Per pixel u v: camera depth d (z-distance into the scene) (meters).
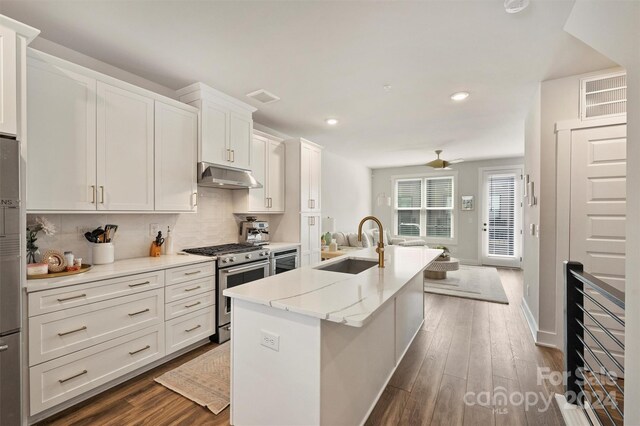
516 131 4.66
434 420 1.84
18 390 1.63
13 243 1.60
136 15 1.93
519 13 1.90
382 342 2.13
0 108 1.60
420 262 2.55
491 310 3.85
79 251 2.40
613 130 2.55
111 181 2.30
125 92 2.40
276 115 3.90
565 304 1.90
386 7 1.86
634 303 1.14
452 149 6.01
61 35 2.15
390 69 2.65
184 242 3.22
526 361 2.54
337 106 3.57
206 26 2.05
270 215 4.37
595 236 2.62
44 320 1.78
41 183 1.93
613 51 1.41
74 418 1.83
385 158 7.02
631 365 1.17
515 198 6.87
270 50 2.35
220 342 2.87
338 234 6.25
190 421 1.82
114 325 2.11
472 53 2.39
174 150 2.76
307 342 1.44
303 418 1.45
